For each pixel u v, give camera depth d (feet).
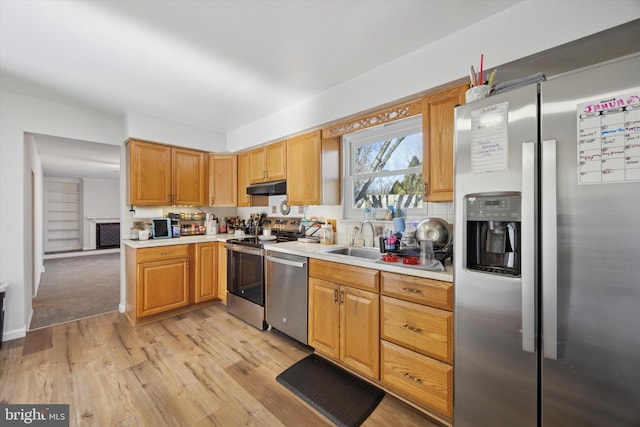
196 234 12.36
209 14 4.99
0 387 5.81
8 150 8.10
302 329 7.38
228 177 12.26
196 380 6.11
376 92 6.89
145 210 11.09
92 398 5.49
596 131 3.17
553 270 3.37
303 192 9.13
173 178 10.98
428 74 5.91
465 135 4.25
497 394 3.97
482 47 5.15
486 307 4.04
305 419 5.03
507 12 4.85
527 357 3.68
